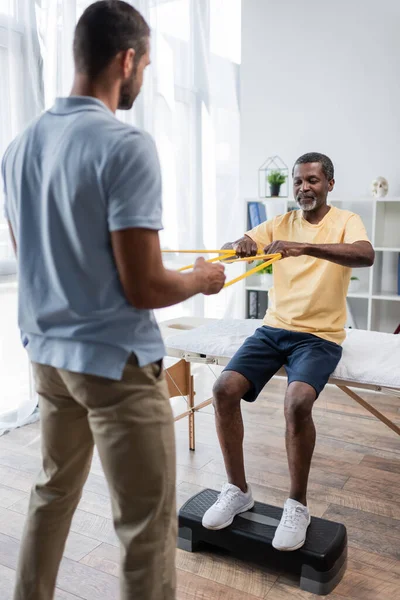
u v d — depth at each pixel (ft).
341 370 6.64
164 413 3.78
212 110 14.34
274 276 7.10
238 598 5.42
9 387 9.71
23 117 9.32
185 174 13.66
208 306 14.79
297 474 5.81
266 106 13.15
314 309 6.68
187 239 13.85
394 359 6.95
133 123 11.61
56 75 9.57
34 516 4.15
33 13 9.32
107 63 3.58
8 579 5.65
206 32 13.84
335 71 12.26
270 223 7.27
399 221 11.95
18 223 3.77
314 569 5.43
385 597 5.40
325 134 12.57
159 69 12.26
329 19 12.17
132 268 3.36
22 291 3.77
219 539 5.97
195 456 8.46
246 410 10.34
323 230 6.88
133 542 3.74
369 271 12.39
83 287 3.51
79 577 5.71
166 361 12.59
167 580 3.84
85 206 3.36
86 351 3.54
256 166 13.48
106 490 7.47
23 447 8.82
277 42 12.80
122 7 3.61
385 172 12.06
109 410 3.61
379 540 6.31
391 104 11.78
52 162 3.48
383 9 11.60
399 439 9.05
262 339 6.79
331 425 9.62
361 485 7.55
